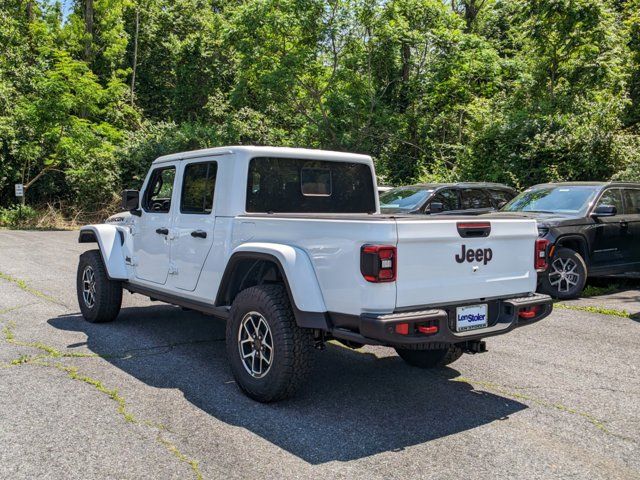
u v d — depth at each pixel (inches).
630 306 323.0
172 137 1063.6
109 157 1008.2
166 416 158.2
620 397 181.6
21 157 961.5
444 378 199.5
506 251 174.4
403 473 128.6
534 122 634.2
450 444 144.9
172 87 1422.2
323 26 861.8
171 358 215.0
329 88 923.4
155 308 311.4
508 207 399.5
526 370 208.8
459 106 863.7
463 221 161.5
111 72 1291.8
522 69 834.8
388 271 145.9
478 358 224.1
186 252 212.1
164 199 231.3
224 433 148.1
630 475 130.6
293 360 163.0
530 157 625.0
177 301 221.8
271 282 190.2
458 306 162.2
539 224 342.3
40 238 711.1
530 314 178.1
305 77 908.6
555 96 690.8
